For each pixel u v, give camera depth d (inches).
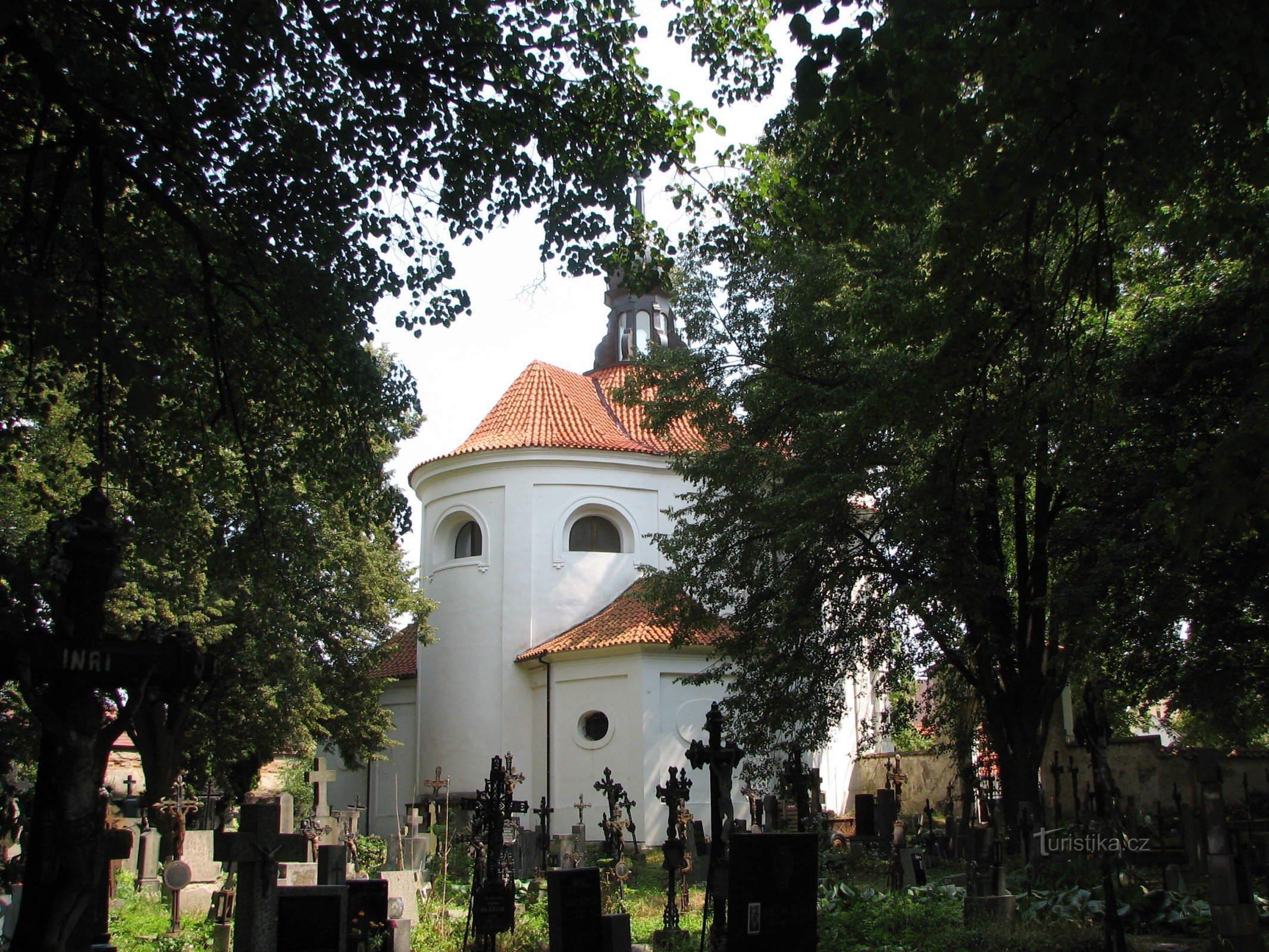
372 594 1067.9
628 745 1122.7
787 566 855.7
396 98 481.4
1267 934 436.8
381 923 445.1
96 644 274.8
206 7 451.5
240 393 568.7
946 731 1008.9
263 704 927.0
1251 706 807.7
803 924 369.1
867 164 420.5
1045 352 468.4
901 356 670.5
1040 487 757.3
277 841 393.4
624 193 522.9
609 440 1346.0
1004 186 381.4
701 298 889.5
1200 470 396.8
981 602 728.3
